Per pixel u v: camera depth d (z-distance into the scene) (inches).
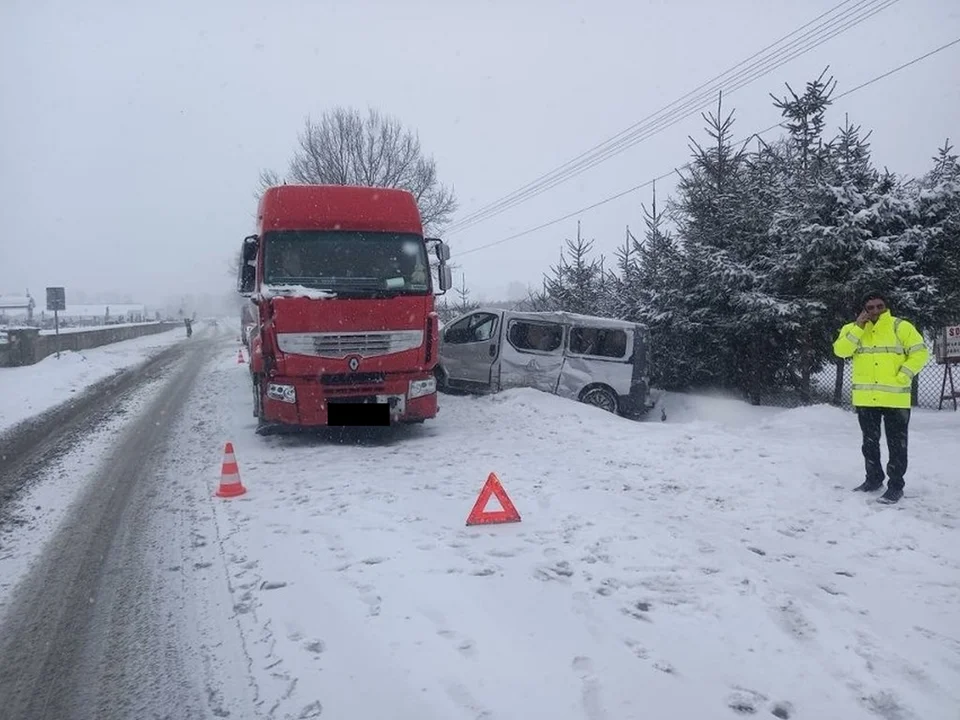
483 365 536.4
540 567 191.8
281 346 355.6
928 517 234.1
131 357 1141.7
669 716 124.1
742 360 584.7
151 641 162.4
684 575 186.1
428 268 385.1
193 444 395.9
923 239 470.6
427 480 292.2
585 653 145.3
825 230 463.2
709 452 329.1
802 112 530.3
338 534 223.1
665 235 634.2
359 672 140.6
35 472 339.3
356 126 1165.7
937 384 597.3
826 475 291.6
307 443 386.3
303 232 372.2
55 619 176.4
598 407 506.6
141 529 245.6
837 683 135.9
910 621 161.2
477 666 140.3
